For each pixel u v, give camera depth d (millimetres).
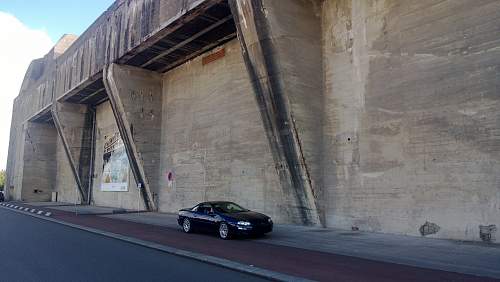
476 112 12836
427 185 13953
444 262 9398
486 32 12828
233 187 22844
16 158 59500
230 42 24641
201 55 27141
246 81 22891
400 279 7703
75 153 42594
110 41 30297
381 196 15398
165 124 30469
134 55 27906
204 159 25562
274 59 17344
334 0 18359
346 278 7805
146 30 25141
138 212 28984
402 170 14773
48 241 13680
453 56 13617
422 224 13961
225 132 24016
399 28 15406
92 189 42156
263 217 14492
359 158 16391
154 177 30266
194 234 15898
